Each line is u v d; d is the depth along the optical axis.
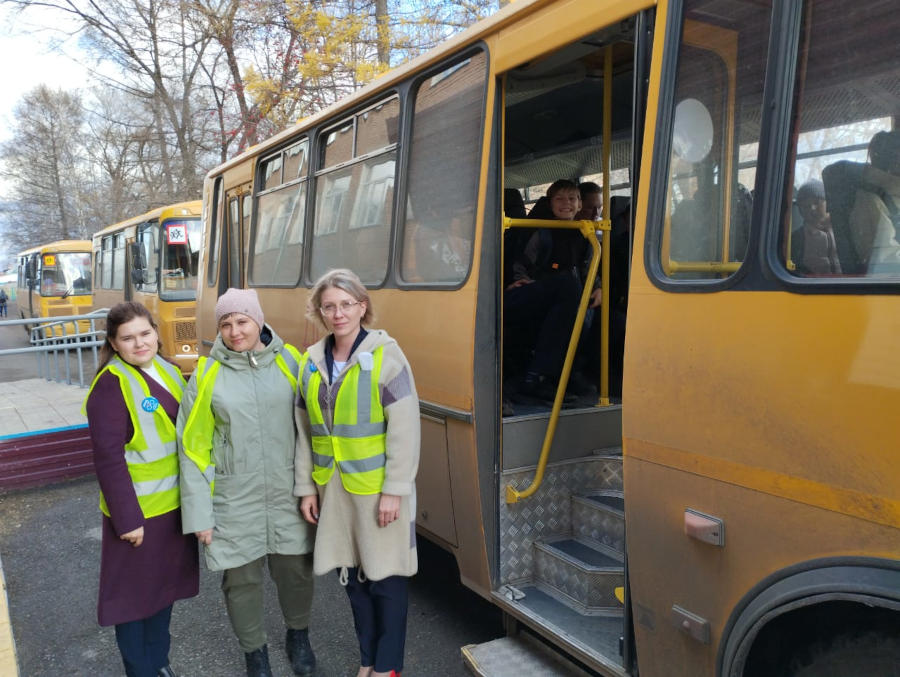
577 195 4.11
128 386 2.98
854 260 1.84
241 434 3.06
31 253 24.31
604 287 3.75
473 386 3.24
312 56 14.10
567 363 3.42
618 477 3.59
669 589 2.32
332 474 3.01
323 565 3.04
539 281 4.09
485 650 3.17
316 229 5.04
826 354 1.84
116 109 31.06
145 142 21.91
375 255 4.19
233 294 3.07
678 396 2.25
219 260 7.12
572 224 3.55
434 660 3.69
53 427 7.14
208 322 7.42
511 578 3.38
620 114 4.51
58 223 50.56
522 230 4.38
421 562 4.99
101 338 13.45
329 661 3.68
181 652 3.87
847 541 1.80
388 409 2.92
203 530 3.01
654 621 2.40
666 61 2.36
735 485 2.07
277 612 4.27
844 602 1.96
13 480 6.80
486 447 3.28
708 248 2.21
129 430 3.00
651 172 2.39
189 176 20.44
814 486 1.87
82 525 5.87
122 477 2.93
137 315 2.98
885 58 1.81
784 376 1.94
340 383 2.95
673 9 2.35
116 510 2.92
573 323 4.00
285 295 5.43
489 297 3.27
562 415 3.56
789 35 2.01
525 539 3.43
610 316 4.38
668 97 2.36
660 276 2.34
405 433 2.92
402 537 2.98
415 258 3.79
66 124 46.97
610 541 3.33
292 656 3.53
